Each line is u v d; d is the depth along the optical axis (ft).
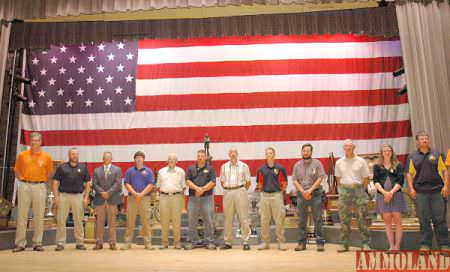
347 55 30.53
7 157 28.40
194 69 31.12
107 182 21.77
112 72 31.53
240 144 29.91
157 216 26.53
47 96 31.45
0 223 23.58
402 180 17.49
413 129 22.82
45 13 24.99
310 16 27.20
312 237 24.43
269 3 23.72
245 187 21.61
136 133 30.66
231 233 21.44
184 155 30.12
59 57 31.94
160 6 24.23
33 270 13.69
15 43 28.78
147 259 16.79
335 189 27.58
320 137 29.63
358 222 19.11
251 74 30.73
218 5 23.80
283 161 29.53
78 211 21.52
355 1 23.73
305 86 30.32
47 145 30.89
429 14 24.06
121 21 28.91
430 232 17.21
